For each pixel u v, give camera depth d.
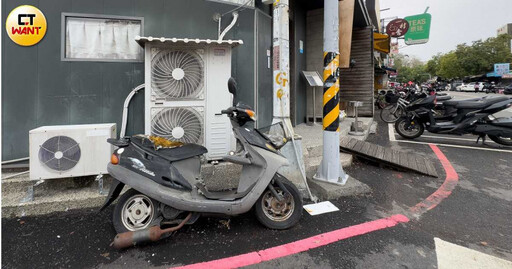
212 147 3.82
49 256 2.32
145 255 2.36
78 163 3.16
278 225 2.77
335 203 3.43
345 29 7.52
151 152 2.62
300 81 7.61
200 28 4.43
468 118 6.25
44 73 3.73
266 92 5.37
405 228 2.84
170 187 2.56
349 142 5.44
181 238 2.63
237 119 2.85
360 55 10.16
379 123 10.41
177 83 3.62
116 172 2.50
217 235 2.69
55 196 3.18
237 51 4.68
